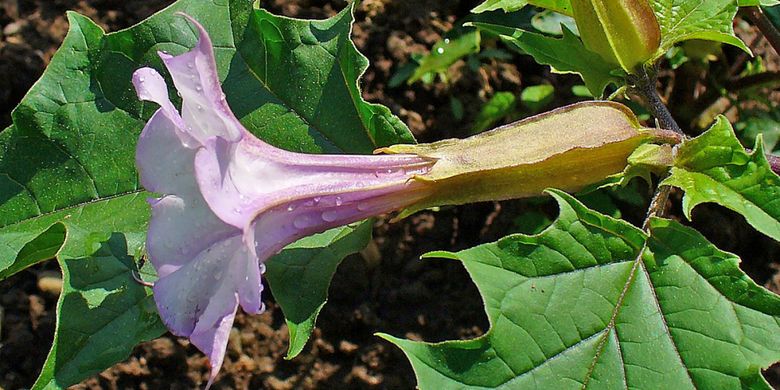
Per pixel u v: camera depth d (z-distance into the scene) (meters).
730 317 0.18
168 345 0.27
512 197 0.19
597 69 0.22
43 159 0.21
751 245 0.28
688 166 0.19
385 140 0.21
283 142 0.22
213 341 0.16
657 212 0.20
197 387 0.27
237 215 0.16
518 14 0.28
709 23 0.22
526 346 0.18
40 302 0.28
